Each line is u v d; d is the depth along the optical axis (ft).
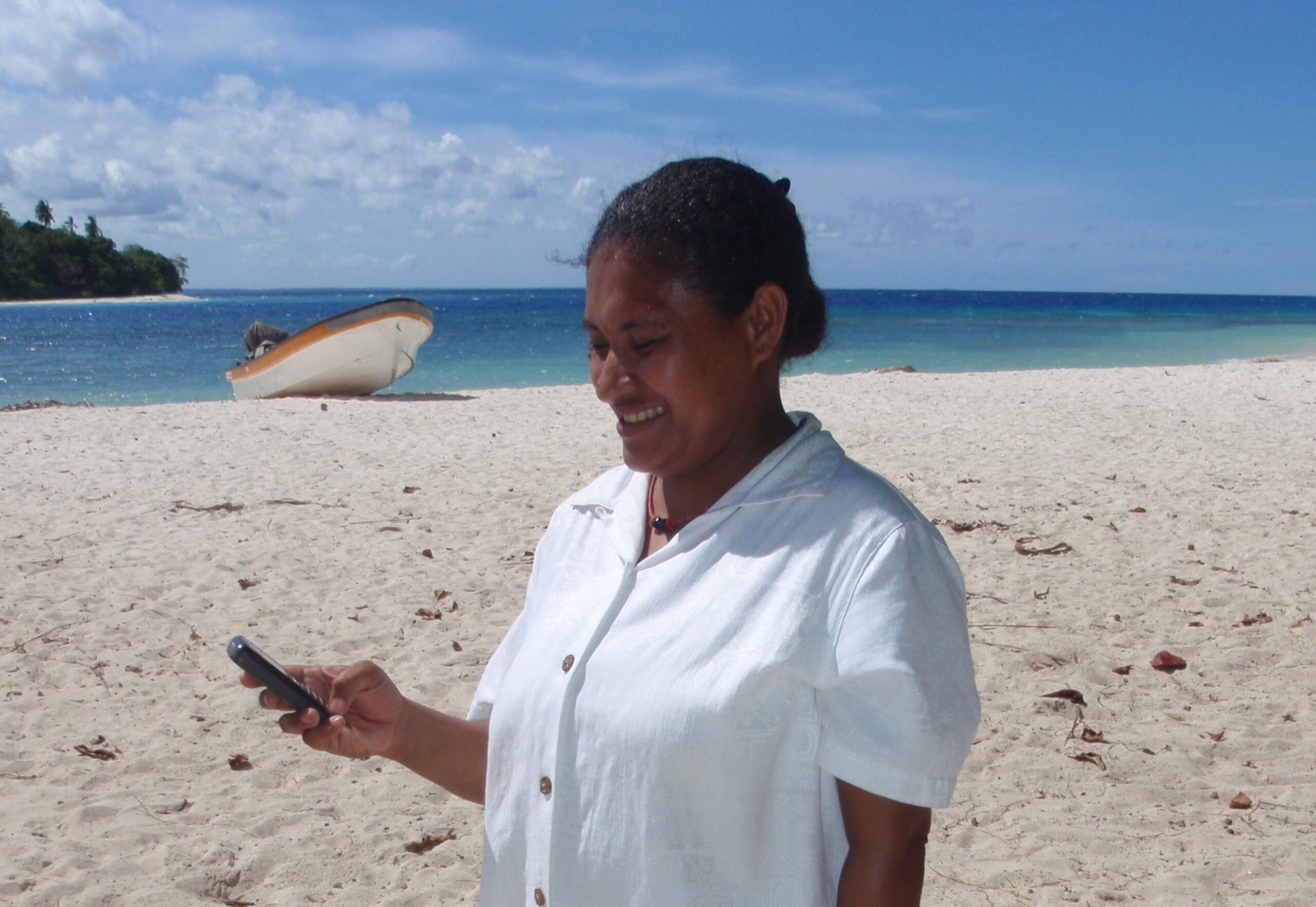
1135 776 12.53
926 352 101.55
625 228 3.87
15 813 11.99
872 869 3.56
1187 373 60.29
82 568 21.40
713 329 3.81
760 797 3.59
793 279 3.99
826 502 3.73
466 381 75.10
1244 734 13.53
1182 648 16.46
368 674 4.56
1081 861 10.74
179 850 11.19
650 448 3.95
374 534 24.13
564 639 4.02
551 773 3.84
